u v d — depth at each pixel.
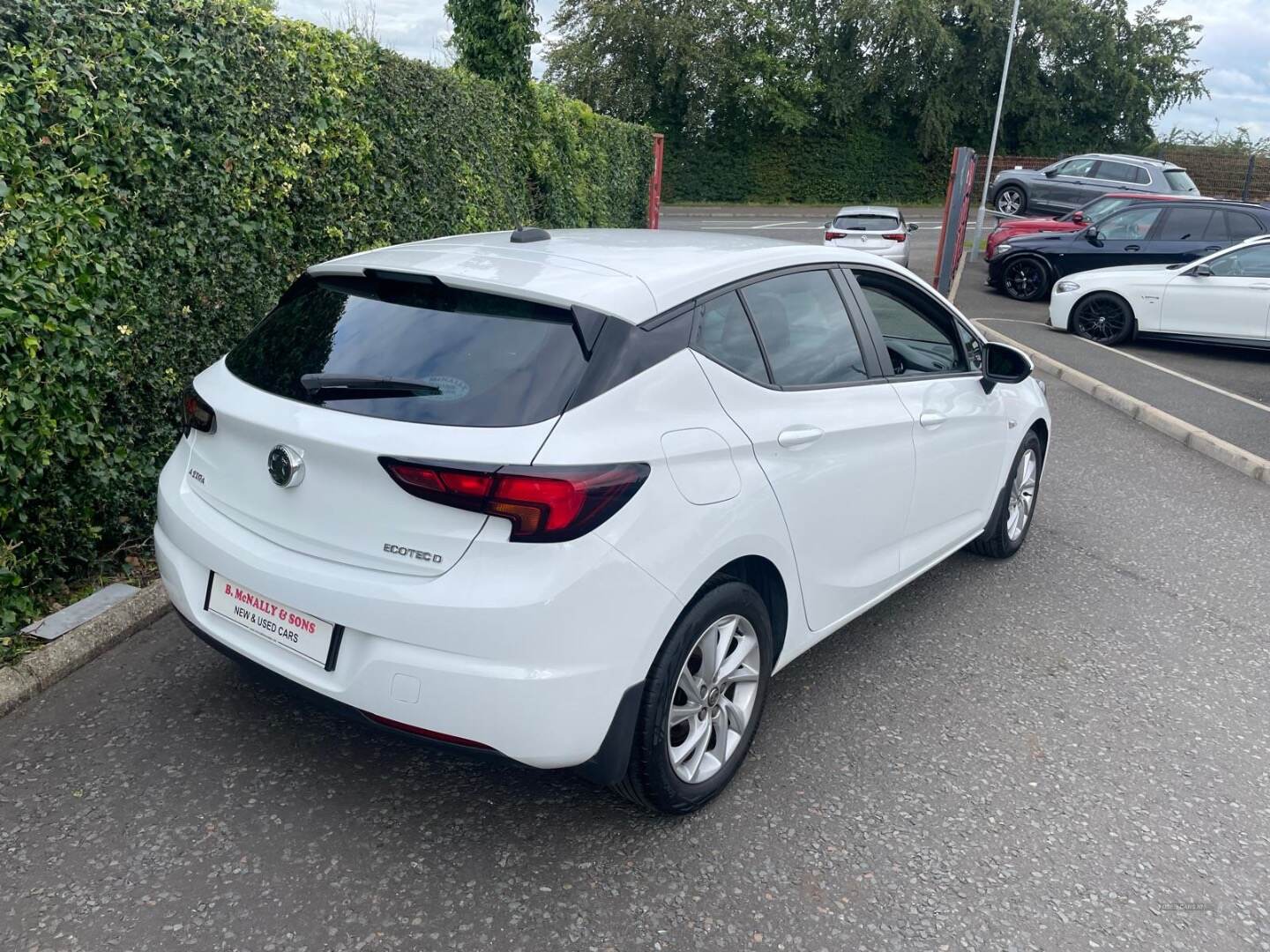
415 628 2.44
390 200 6.39
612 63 40.91
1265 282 11.84
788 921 2.61
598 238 3.51
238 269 4.83
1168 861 2.94
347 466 2.53
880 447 3.62
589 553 2.45
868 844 2.94
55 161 3.67
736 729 3.14
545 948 2.46
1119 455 7.74
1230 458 7.53
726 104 40.91
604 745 2.61
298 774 3.11
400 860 2.75
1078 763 3.44
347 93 5.69
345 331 2.87
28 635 3.71
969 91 42.03
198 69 4.35
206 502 2.96
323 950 2.41
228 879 2.63
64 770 3.05
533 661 2.42
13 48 3.47
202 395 2.97
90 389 3.94
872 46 41.19
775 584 3.21
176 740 3.24
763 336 3.21
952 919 2.65
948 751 3.47
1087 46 42.28
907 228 20.89
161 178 4.20
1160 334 12.57
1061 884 2.81
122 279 4.05
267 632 2.74
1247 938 2.64
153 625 3.99
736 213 37.69
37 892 2.54
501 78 8.86
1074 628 4.56
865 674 4.01
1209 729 3.72
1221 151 33.16
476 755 2.52
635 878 2.73
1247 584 5.20
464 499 2.40
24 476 3.70
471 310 2.77
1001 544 5.23
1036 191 22.47
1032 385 5.34
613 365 2.63
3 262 3.45
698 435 2.79
